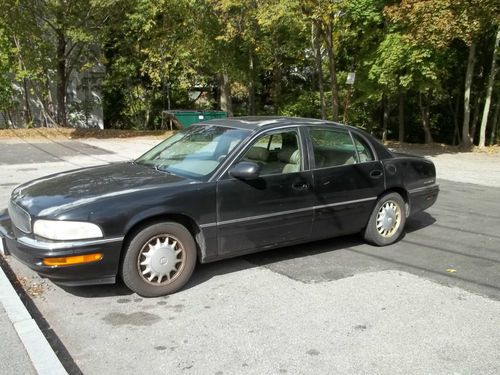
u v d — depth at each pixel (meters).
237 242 4.82
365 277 4.96
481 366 3.35
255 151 4.95
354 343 3.64
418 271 5.17
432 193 6.51
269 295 4.49
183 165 5.02
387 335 3.76
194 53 20.16
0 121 23.61
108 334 3.76
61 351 3.51
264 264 5.30
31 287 4.62
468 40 14.12
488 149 18.17
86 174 5.00
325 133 5.53
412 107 24.42
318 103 25.67
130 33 23.08
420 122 24.78
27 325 3.75
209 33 19.12
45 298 4.40
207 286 4.69
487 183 11.42
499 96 19.86
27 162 12.96
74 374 3.22
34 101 23.44
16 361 3.29
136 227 4.29
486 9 13.50
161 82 25.98
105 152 15.55
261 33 19.81
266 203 4.91
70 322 3.96
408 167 6.15
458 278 4.98
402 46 15.44
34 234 4.07
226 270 5.11
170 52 21.47
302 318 4.04
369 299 4.43
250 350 3.53
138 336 3.73
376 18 17.00
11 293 4.30
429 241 6.30
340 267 5.25
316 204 5.28
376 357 3.45
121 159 13.91
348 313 4.13
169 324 3.92
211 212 4.59
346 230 5.69
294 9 16.20
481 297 4.52
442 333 3.81
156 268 4.38
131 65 24.78
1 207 7.59
